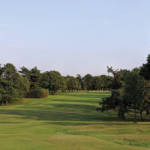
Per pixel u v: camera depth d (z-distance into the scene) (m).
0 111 42.47
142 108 28.75
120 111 31.34
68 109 46.19
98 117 35.19
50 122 27.73
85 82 178.00
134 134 18.47
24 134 17.00
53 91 117.06
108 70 35.44
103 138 15.98
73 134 18.06
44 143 12.96
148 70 32.69
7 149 11.24
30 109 46.19
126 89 28.75
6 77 66.12
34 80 104.56
